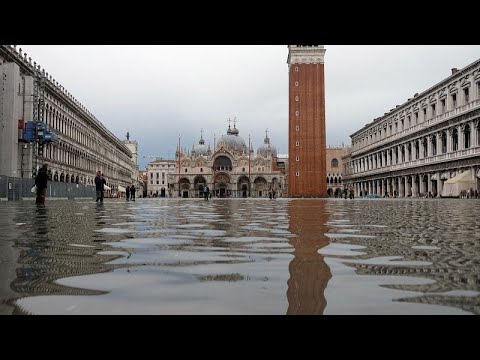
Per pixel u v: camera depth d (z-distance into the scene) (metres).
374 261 6.41
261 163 171.38
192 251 7.54
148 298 4.25
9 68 51.22
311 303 4.04
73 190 61.56
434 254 7.11
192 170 172.38
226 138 190.50
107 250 7.66
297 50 118.00
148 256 6.97
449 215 18.88
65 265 6.12
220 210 25.53
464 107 68.94
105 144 121.75
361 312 3.76
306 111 117.69
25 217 16.73
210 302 4.09
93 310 3.83
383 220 15.59
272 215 19.50
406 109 93.62
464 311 3.77
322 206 33.62
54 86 69.75
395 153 100.50
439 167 77.56
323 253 7.26
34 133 53.25
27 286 4.77
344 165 150.38
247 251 7.54
